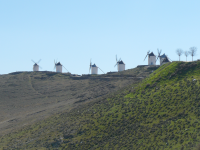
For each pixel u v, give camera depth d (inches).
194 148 4554.6
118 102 7598.4
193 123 5349.4
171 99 6569.9
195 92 6407.5
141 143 5334.6
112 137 5989.2
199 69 7628.0
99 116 7057.1
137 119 6328.7
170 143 5007.4
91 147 5866.1
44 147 6304.1
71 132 6628.9
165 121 5787.4
